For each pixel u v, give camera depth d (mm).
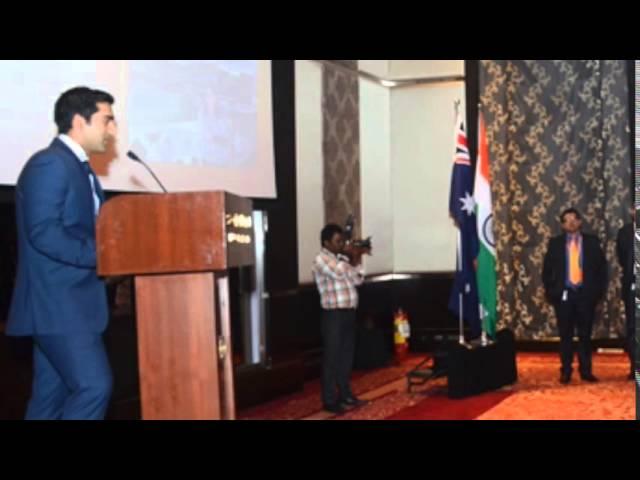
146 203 3189
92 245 3285
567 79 10008
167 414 3236
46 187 3221
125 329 5828
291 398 7648
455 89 10742
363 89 10406
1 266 4938
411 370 8328
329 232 6852
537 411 6438
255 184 7230
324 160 9438
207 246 3148
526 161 10164
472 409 6645
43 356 3482
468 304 7863
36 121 4996
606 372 8398
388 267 10844
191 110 6406
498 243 10242
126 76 5754
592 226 9984
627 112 9844
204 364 3217
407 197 10938
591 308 7770
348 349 6906
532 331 10195
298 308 8086
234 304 7488
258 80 7273
